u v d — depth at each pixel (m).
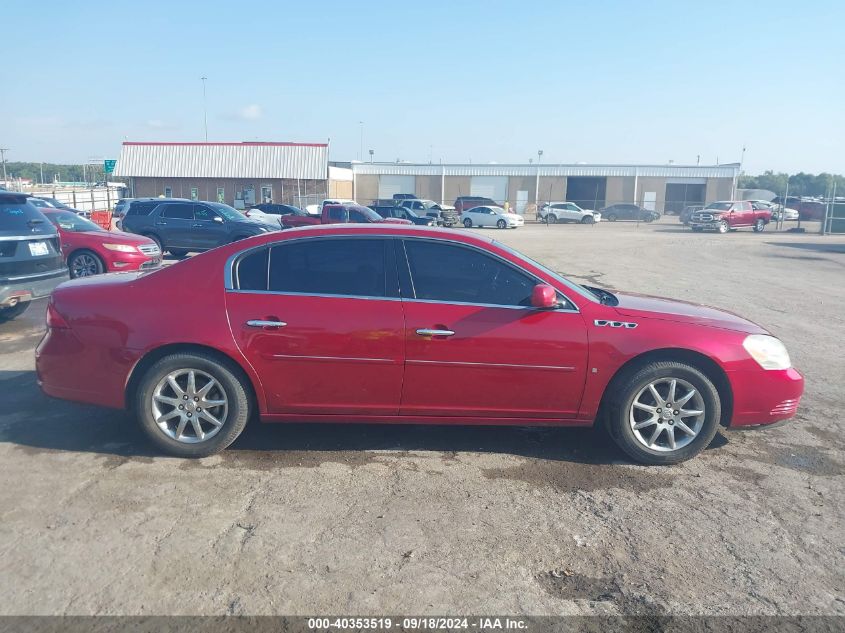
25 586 3.12
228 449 4.76
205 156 50.59
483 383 4.55
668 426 4.65
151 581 3.18
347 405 4.59
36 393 5.93
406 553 3.48
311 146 50.88
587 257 20.59
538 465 4.63
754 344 4.66
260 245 4.63
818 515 4.00
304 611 3.00
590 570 3.37
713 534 3.75
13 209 8.03
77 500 3.95
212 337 4.42
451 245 4.66
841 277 16.36
